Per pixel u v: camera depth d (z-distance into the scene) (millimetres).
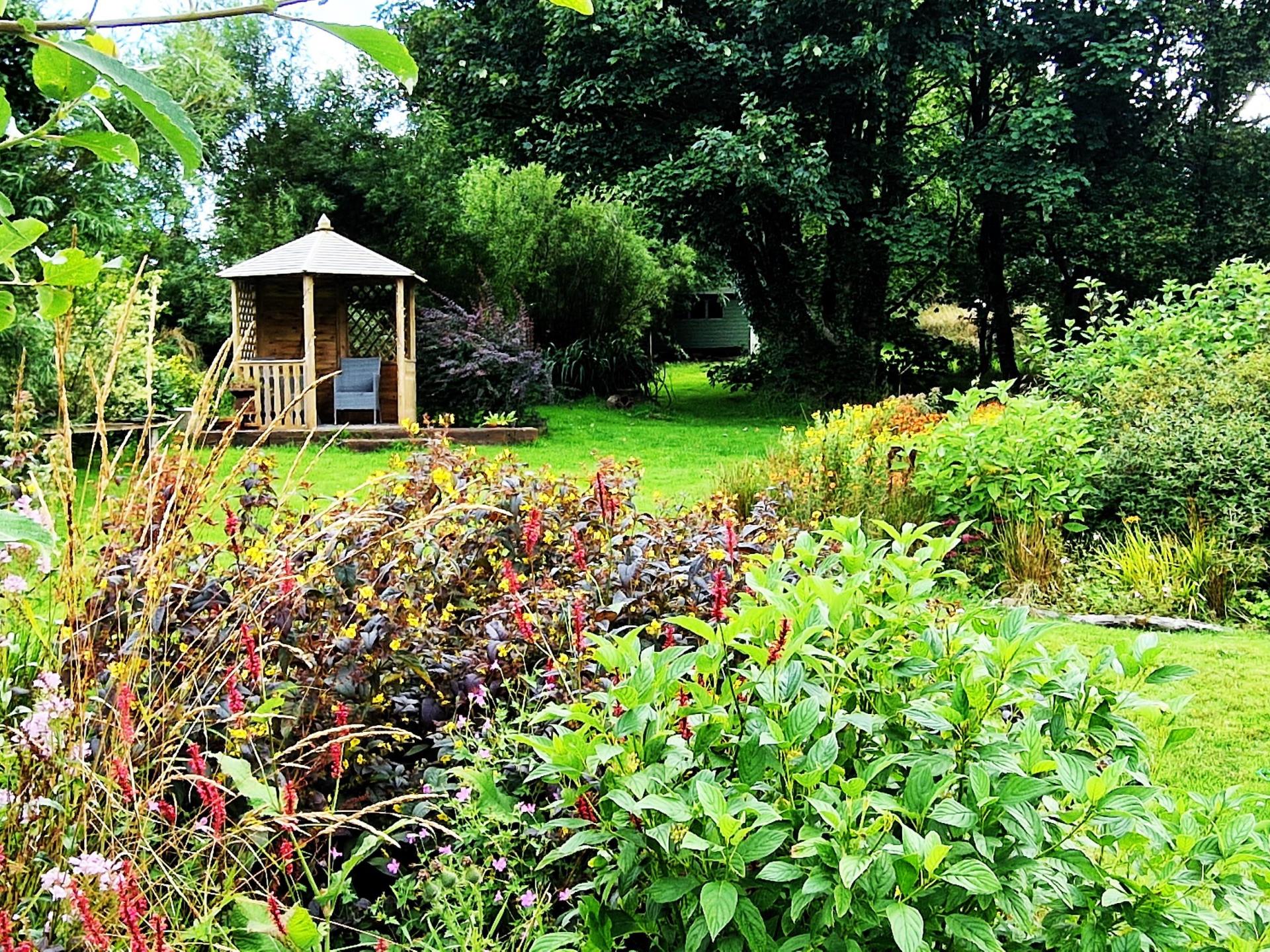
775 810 1676
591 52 14969
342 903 2182
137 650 1796
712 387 20531
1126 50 14766
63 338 1684
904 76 15211
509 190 18281
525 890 2121
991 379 18766
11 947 1327
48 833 1613
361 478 9180
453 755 2406
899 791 1919
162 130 771
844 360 16688
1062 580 6121
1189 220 16422
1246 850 1762
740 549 3609
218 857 1914
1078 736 1940
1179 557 5938
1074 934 1767
